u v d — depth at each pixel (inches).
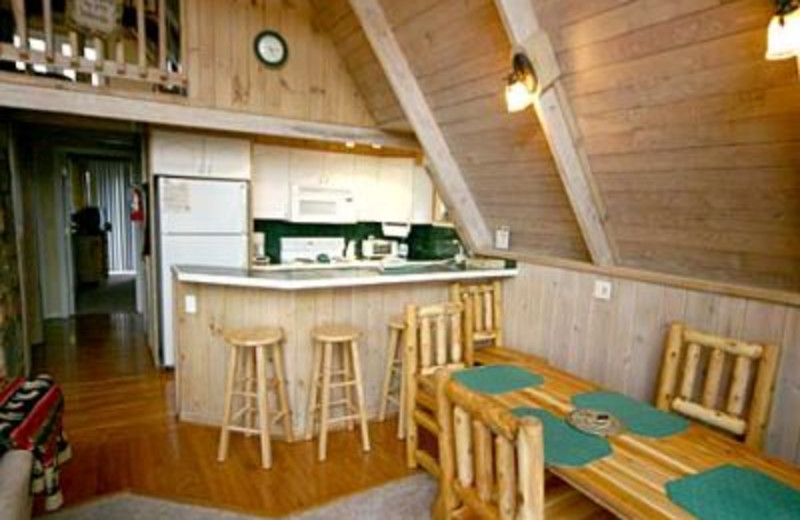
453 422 63.5
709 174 85.7
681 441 69.2
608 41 80.3
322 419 116.0
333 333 118.3
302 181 200.7
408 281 134.6
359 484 105.2
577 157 100.9
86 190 371.9
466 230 156.7
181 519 91.6
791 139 71.3
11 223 151.3
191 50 131.4
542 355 140.3
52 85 115.8
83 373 168.7
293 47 145.6
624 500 54.7
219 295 128.8
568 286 132.0
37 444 74.0
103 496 97.5
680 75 76.2
